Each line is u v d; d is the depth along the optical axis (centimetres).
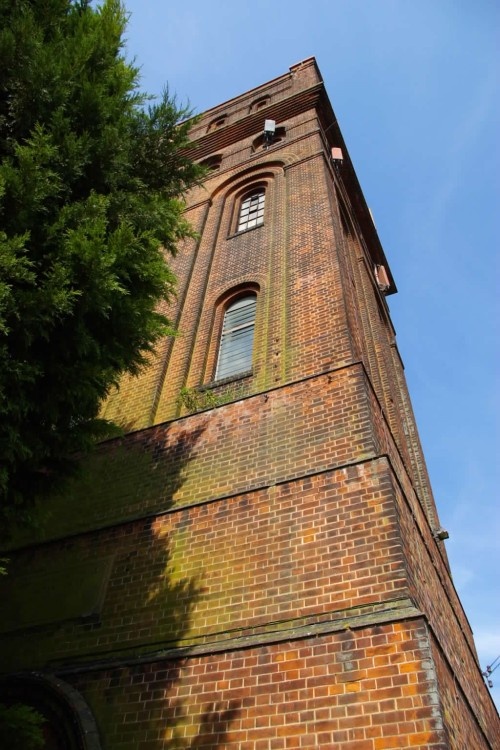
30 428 584
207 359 1223
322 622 625
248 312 1302
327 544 696
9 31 606
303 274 1246
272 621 655
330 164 1894
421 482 1548
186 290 1431
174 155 799
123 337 660
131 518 866
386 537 670
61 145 628
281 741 554
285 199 1609
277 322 1164
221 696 609
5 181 537
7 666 743
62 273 543
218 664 637
